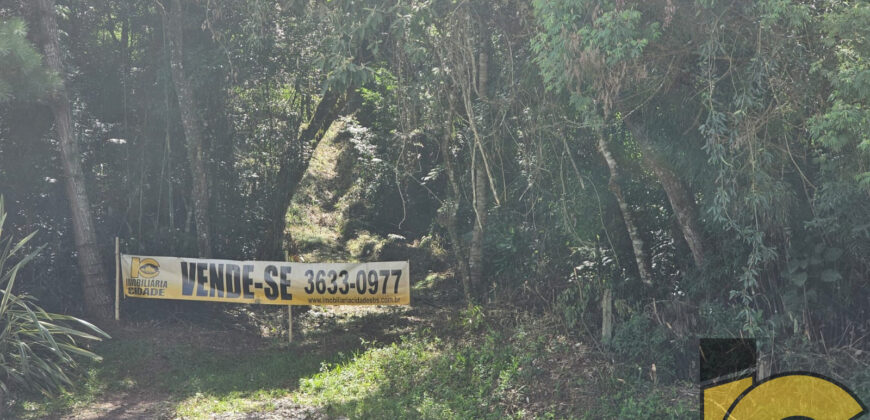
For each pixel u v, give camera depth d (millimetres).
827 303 9523
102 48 14789
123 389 10430
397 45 11938
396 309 15727
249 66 15328
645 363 9898
